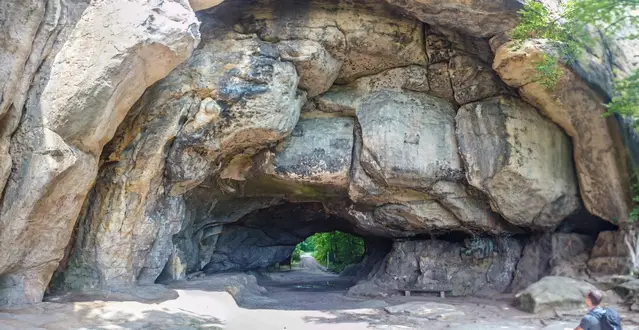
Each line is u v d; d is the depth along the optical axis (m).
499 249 15.55
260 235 22.09
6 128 7.82
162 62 8.74
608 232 12.67
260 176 14.63
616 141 12.24
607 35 12.69
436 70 13.79
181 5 8.73
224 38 11.68
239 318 10.19
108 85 8.07
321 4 12.27
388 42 13.11
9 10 7.46
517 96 13.44
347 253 29.98
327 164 14.10
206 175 12.95
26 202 7.83
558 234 13.95
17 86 7.82
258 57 11.67
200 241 16.67
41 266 8.75
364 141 13.80
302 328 9.73
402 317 11.17
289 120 12.53
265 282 21.06
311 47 12.14
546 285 11.52
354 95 14.24
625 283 11.15
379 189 14.59
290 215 20.94
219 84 11.44
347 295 16.25
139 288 10.73
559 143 13.56
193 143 11.77
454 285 15.95
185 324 8.92
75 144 8.33
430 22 12.24
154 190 11.40
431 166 13.81
